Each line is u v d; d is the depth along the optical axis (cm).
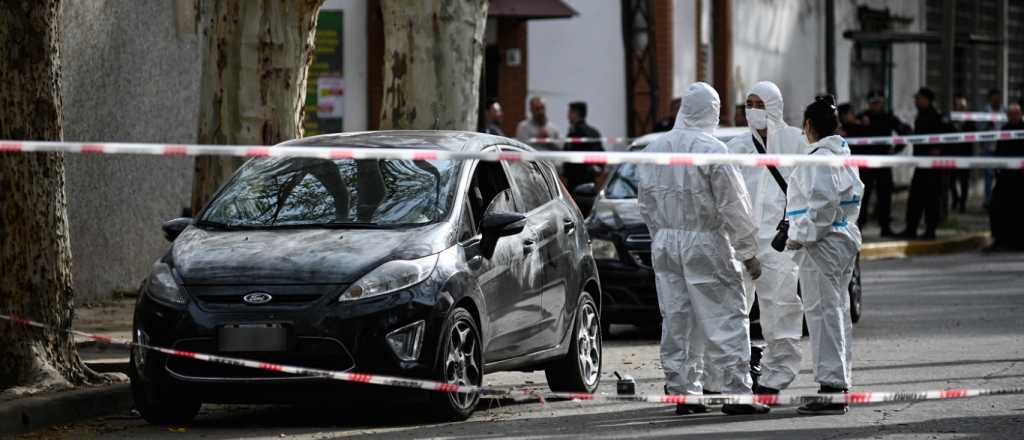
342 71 5859
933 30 10756
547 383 2933
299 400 2364
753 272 2430
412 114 3809
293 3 3444
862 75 9856
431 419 2444
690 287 2414
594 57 7038
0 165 2614
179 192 4469
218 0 3459
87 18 4019
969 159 2152
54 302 2670
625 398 2338
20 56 2588
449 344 2400
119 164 4175
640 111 7094
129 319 3719
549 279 2719
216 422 2548
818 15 9431
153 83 4328
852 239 2459
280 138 3466
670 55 7450
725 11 8094
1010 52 11500
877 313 4128
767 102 2617
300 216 2572
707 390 2434
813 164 2414
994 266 5591
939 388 2747
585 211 4119
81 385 2695
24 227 2634
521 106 6825
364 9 5869
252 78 3450
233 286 2384
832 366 2455
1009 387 2742
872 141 5775
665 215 2423
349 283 2366
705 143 2419
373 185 2602
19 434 2436
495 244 2561
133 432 2442
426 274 2397
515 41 6788
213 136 3481
